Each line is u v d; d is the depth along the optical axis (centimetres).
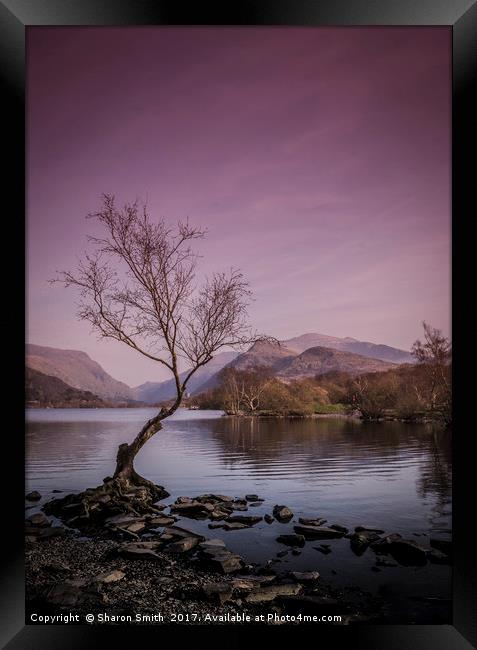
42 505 1399
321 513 1316
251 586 836
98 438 3278
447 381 4506
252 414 6375
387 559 973
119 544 1064
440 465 2033
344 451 2506
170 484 1705
